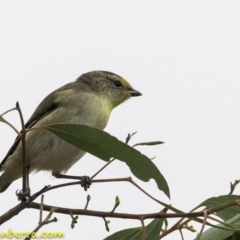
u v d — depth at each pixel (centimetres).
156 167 717
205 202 722
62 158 1213
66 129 741
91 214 682
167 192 721
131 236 782
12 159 1216
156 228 766
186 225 672
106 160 756
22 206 752
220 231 750
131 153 727
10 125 704
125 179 670
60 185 757
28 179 1232
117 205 671
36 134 1209
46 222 599
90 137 736
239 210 722
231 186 725
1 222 759
